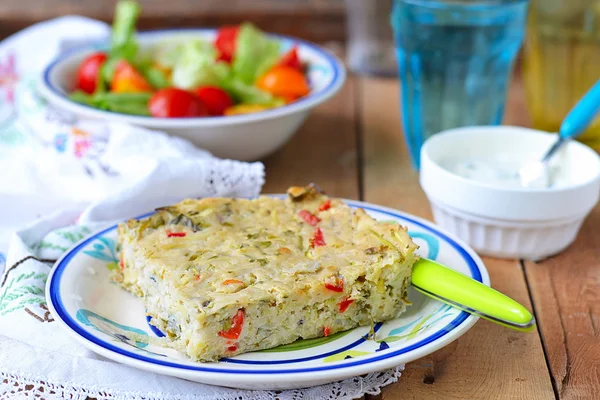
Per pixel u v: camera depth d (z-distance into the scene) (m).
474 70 0.81
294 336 0.63
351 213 0.68
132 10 0.91
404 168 0.85
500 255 0.74
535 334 0.67
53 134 0.80
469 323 0.62
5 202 0.76
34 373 0.62
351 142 0.89
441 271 0.64
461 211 0.73
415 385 0.63
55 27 0.99
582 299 0.70
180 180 0.74
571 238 0.74
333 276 0.63
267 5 1.11
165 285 0.63
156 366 0.59
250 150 0.82
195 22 1.09
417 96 0.83
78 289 0.66
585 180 0.74
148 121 0.79
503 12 0.79
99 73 0.89
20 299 0.66
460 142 0.77
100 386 0.62
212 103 0.86
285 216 0.69
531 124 0.91
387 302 0.64
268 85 0.89
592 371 0.64
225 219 0.68
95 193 0.77
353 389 0.62
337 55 1.08
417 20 0.80
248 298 0.61
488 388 0.63
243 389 0.62
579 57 0.84
